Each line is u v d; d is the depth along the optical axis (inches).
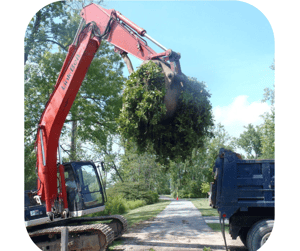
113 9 207.8
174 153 200.8
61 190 220.2
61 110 211.0
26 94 357.4
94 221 265.7
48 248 214.5
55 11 368.8
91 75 412.2
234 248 197.0
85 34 211.8
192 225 261.4
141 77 183.8
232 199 180.1
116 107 423.5
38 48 373.1
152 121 179.6
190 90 184.7
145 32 196.5
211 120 196.2
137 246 211.9
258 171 181.2
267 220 183.5
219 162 184.1
